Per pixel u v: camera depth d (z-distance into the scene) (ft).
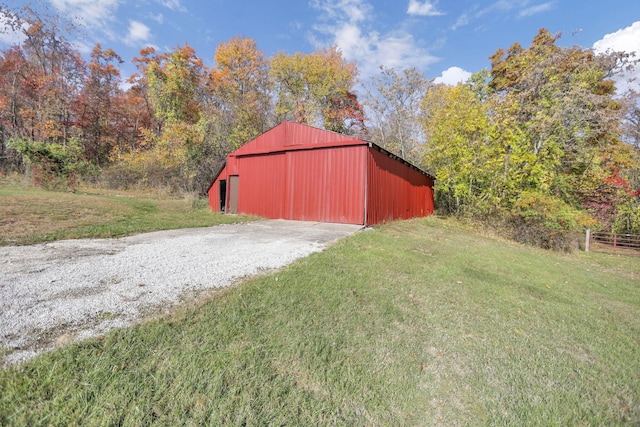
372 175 29.60
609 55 41.47
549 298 14.58
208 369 6.26
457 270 16.93
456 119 41.45
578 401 6.75
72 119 64.90
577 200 44.32
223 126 64.54
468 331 9.76
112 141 68.95
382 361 7.55
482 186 41.91
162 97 64.64
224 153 62.69
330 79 74.33
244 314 8.74
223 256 14.98
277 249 17.03
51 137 60.03
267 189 34.94
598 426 6.06
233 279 11.50
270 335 7.89
